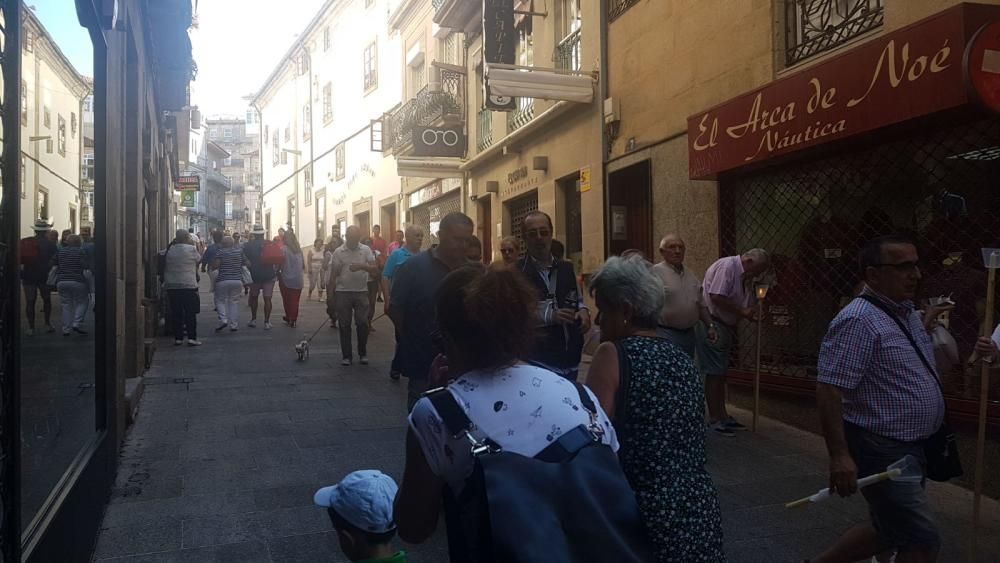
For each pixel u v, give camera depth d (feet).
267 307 47.47
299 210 115.55
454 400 6.25
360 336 34.83
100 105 14.96
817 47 23.21
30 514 9.53
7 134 8.41
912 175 20.11
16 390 8.29
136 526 14.79
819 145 21.21
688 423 7.75
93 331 14.74
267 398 26.81
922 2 19.25
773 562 13.99
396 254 33.73
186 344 40.14
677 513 7.34
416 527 6.46
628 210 34.96
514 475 5.80
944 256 19.21
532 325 6.68
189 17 36.65
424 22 66.44
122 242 19.67
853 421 10.73
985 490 17.54
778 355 25.03
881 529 10.68
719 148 25.23
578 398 6.57
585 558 5.63
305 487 17.28
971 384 18.26
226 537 14.42
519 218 47.62
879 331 10.46
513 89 34.65
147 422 22.94
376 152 82.02
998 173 17.81
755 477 18.78
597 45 35.63
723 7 26.81
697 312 22.27
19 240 8.50
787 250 24.62
